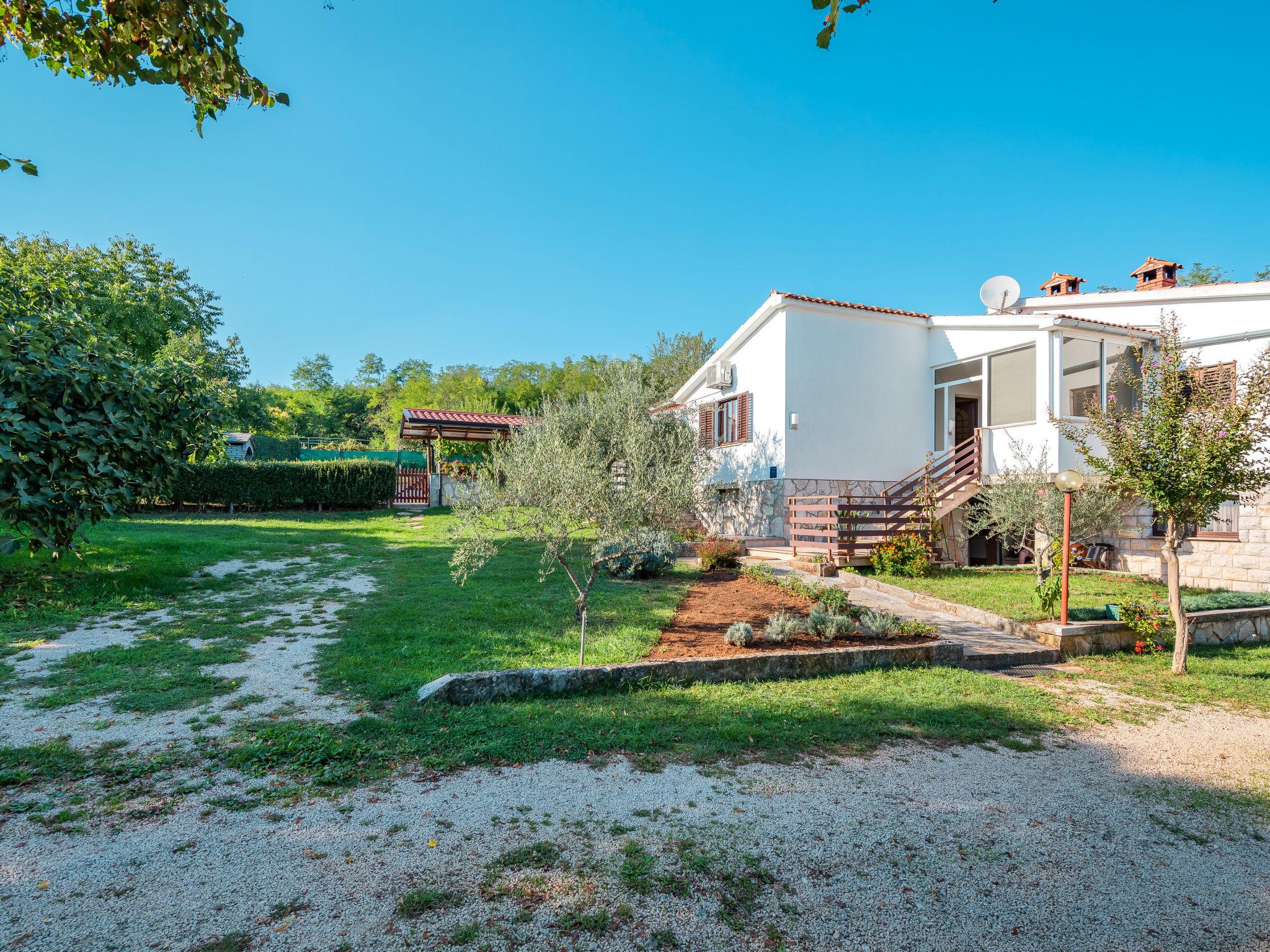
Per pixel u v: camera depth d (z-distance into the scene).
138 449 9.25
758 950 2.54
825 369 16.61
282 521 20.38
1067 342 14.17
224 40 4.52
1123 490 7.93
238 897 2.75
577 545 15.13
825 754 4.72
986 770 4.58
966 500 14.85
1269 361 7.41
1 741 4.35
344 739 4.52
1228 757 4.99
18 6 4.41
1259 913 2.97
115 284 29.44
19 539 9.07
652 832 3.46
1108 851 3.49
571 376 53.34
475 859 3.13
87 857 3.02
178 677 5.75
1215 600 9.79
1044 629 8.36
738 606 9.94
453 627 7.83
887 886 3.05
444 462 29.16
